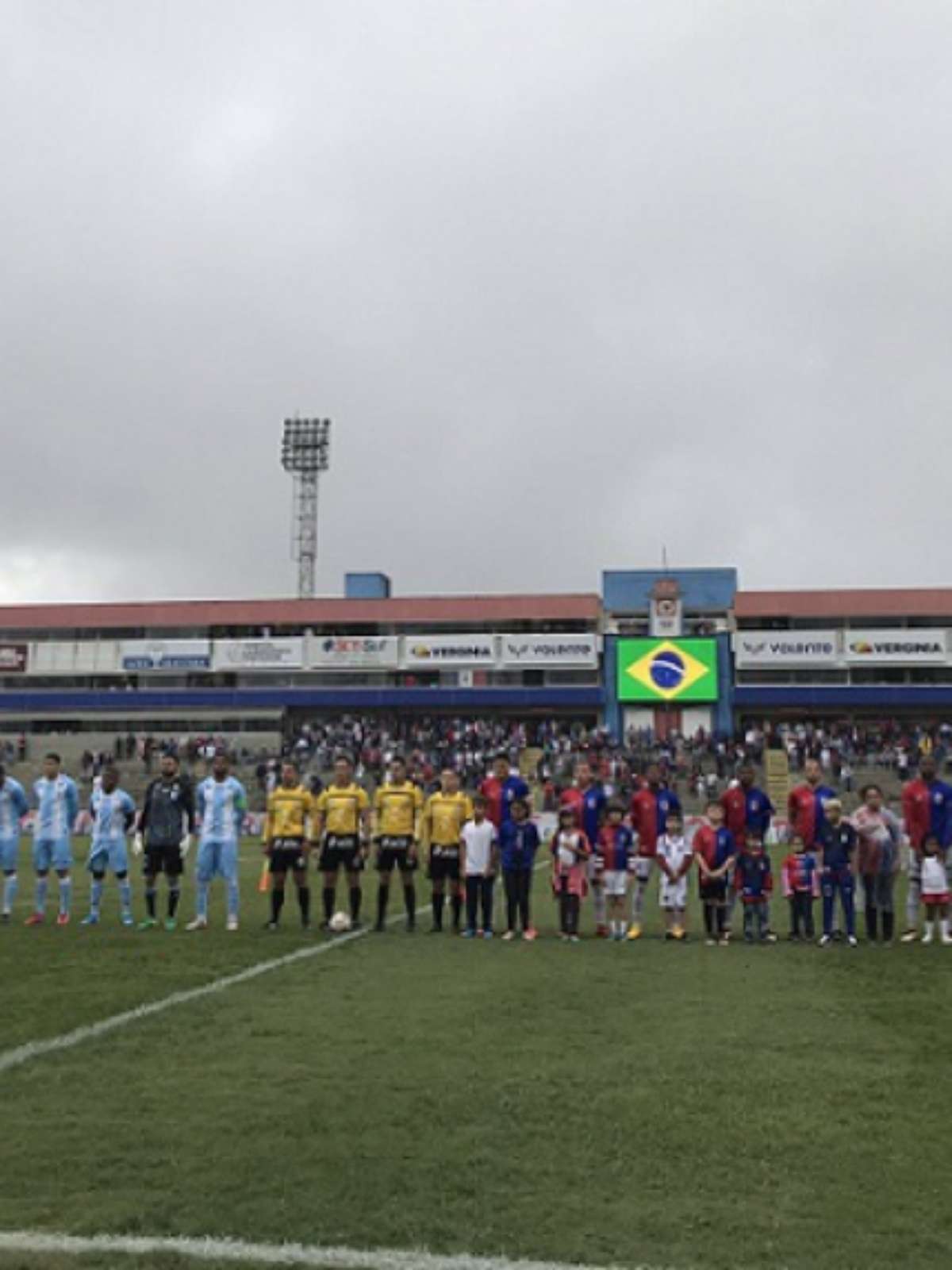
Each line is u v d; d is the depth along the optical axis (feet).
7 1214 14.29
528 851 42.37
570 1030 24.76
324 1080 20.48
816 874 42.19
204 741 185.68
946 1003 28.53
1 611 219.00
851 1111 18.61
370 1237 13.58
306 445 236.63
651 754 164.45
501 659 203.21
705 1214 14.33
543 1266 12.84
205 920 45.14
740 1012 27.02
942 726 177.99
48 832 46.01
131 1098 19.27
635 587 207.92
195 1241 13.44
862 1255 13.09
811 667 195.52
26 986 30.22
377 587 224.94
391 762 44.50
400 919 49.01
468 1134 17.33
